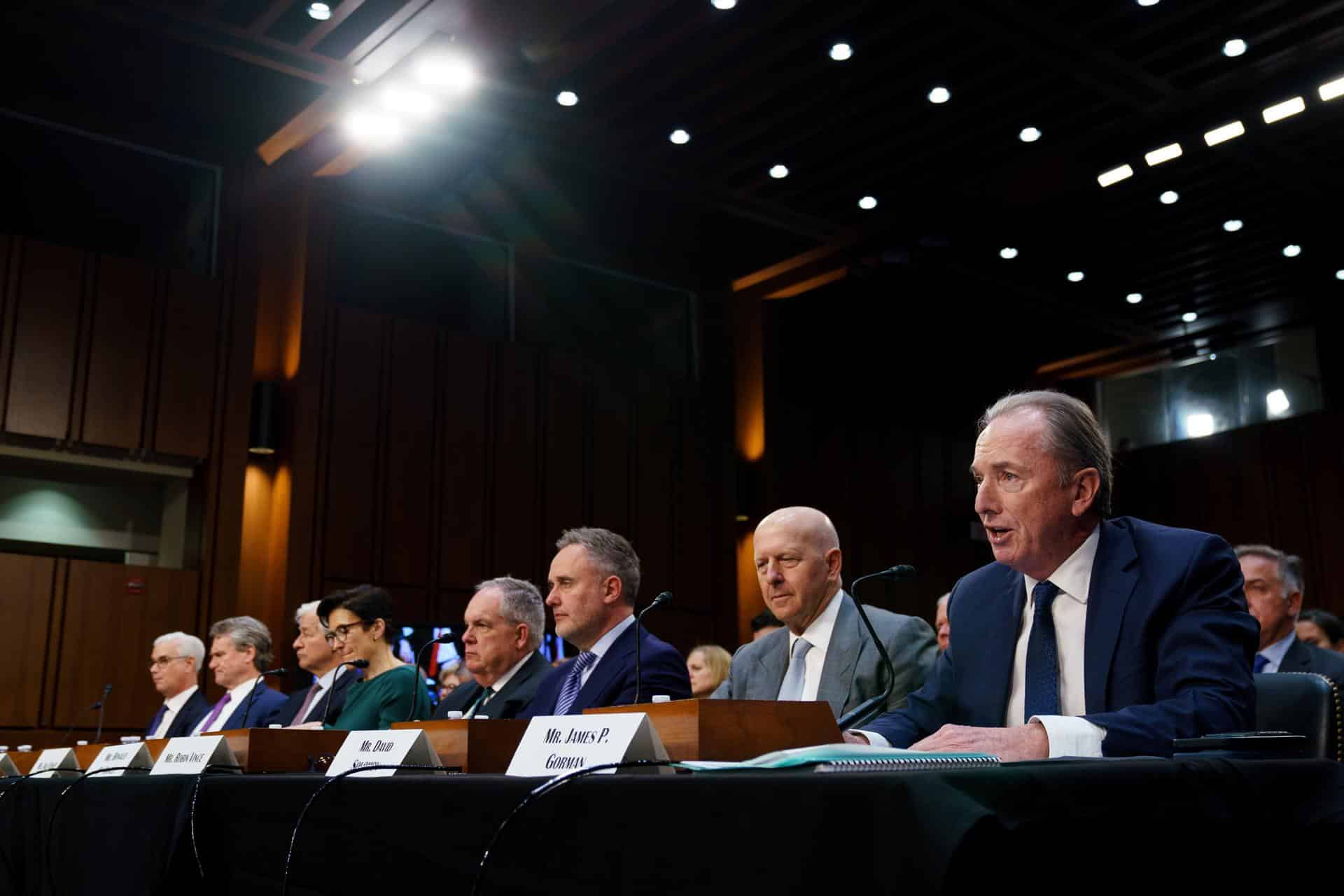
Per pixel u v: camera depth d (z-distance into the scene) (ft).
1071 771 3.53
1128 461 47.57
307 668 16.28
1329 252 37.91
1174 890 3.76
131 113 30.48
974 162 32.07
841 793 3.24
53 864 8.73
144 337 29.76
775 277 40.75
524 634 13.05
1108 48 27.02
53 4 25.40
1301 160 32.09
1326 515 42.34
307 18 25.53
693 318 41.42
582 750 5.02
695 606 38.32
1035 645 6.58
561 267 38.58
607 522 37.06
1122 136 31.12
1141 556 6.45
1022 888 3.21
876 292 41.16
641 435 38.55
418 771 6.39
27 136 29.76
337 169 31.94
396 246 35.14
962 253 37.45
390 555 32.45
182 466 30.19
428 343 34.55
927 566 44.96
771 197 34.37
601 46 26.37
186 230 31.35
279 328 32.45
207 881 6.78
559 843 4.10
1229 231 36.19
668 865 3.66
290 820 5.94
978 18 25.80
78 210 30.09
